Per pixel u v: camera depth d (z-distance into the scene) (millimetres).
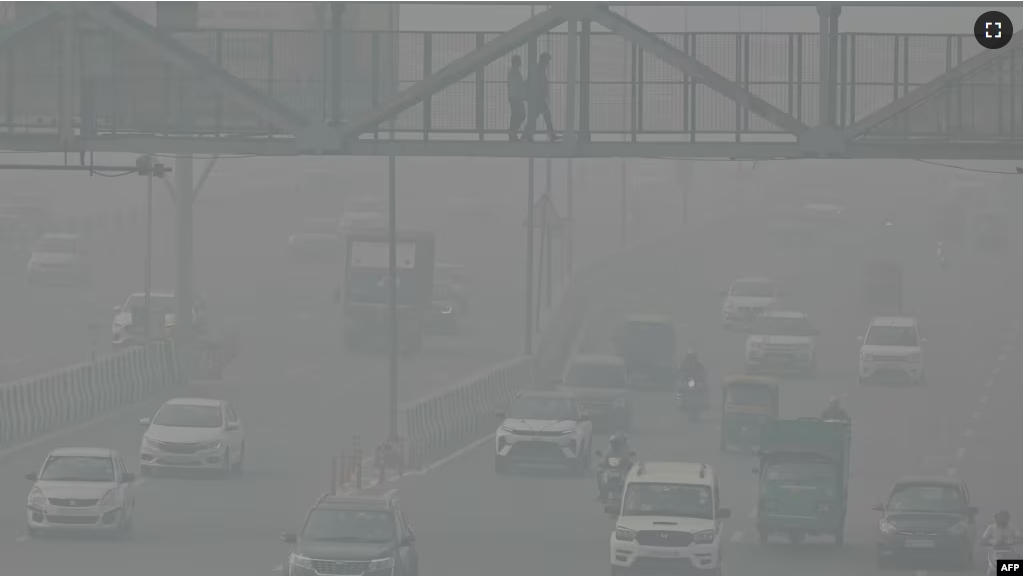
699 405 152125
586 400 144500
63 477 93688
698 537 84438
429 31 93750
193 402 118688
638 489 86938
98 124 96000
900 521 89688
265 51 94938
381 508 78750
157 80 93188
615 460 109500
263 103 88625
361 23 94750
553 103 92625
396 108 88688
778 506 95688
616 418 144625
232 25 95125
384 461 122625
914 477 93312
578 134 90500
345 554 76000
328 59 95125
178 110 93500
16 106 93688
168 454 115125
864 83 91188
